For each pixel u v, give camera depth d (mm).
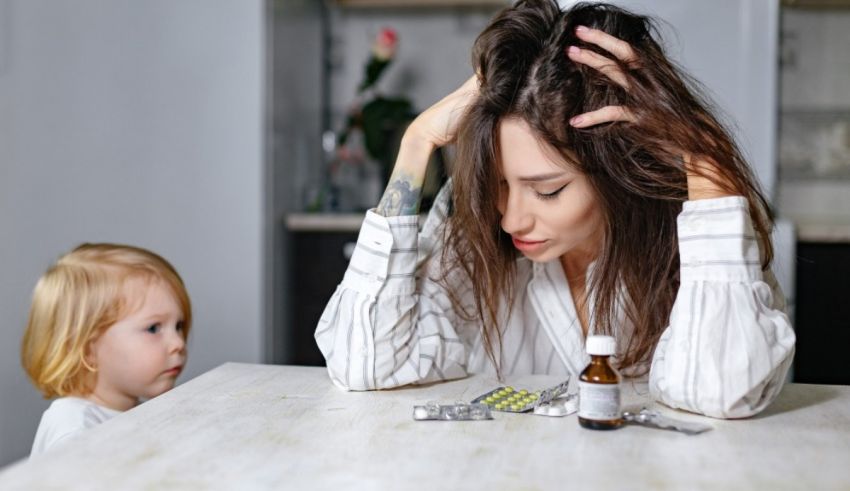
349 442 850
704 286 1008
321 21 3191
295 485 725
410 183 1163
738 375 949
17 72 2566
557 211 1063
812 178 2969
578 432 894
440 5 3092
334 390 1096
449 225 1225
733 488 726
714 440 871
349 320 1122
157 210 2570
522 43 1068
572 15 1088
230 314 2555
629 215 1104
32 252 2588
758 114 2512
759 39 2502
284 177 2744
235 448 825
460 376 1206
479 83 1106
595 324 1193
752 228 1027
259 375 1177
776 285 1163
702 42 2523
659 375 1016
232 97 2533
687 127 1021
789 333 989
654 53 1087
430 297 1230
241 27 2523
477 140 1071
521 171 1047
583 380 912
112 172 2570
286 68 2730
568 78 1035
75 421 1302
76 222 2580
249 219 2541
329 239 2775
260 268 2537
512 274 1250
